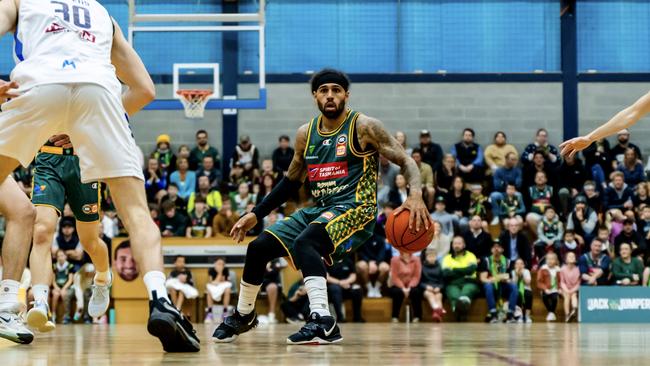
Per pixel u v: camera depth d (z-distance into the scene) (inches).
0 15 164.2
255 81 652.7
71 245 512.1
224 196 549.6
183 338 161.5
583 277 522.9
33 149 164.7
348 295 509.4
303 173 224.7
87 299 505.7
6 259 190.5
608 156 610.5
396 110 662.5
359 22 669.3
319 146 214.4
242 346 196.4
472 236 527.5
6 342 206.7
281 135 653.3
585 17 673.0
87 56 164.4
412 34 669.9
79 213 256.5
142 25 604.1
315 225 205.8
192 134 645.3
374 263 524.7
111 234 530.0
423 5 670.5
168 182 588.1
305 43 666.2
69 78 159.5
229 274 512.4
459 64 670.5
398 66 669.3
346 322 515.5
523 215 571.5
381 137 209.9
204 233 539.2
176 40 633.0
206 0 625.3
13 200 191.5
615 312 499.5
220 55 641.0
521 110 662.5
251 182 584.4
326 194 213.6
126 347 191.5
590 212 554.3
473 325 426.6
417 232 206.8
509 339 243.4
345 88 212.1
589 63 673.0
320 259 204.1
